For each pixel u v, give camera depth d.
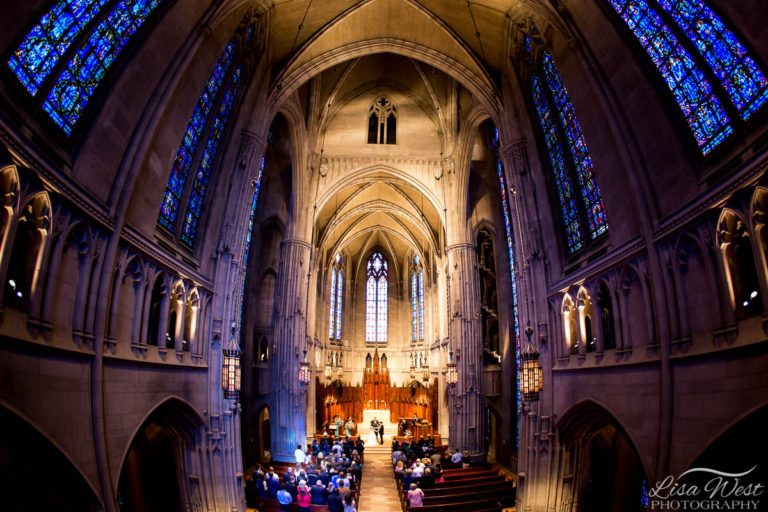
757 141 9.58
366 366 49.25
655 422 12.02
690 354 10.92
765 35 9.11
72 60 10.33
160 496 17.39
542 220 19.66
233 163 19.67
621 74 13.46
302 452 24.66
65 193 9.86
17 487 10.08
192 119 16.73
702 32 11.02
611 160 14.43
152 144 13.31
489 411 30.89
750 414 9.06
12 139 8.21
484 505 17.67
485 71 22.50
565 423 17.31
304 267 29.19
